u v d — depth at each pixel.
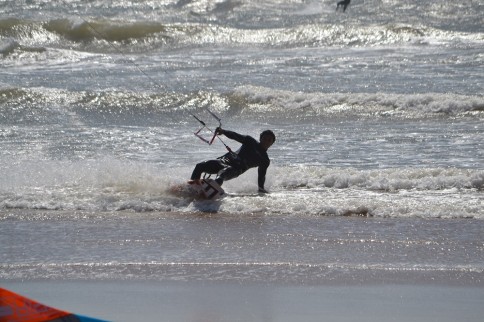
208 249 33.59
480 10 124.81
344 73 87.06
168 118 70.38
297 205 41.31
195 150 56.97
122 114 71.44
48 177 47.31
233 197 43.56
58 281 28.91
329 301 26.69
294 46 103.25
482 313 25.44
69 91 76.06
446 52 96.75
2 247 33.97
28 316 18.64
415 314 25.30
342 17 123.69
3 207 41.72
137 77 85.56
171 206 41.75
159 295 27.19
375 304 26.38
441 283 28.98
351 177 47.31
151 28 107.62
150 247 33.94
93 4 133.62
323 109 73.19
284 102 74.81
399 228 37.38
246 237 35.62
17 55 95.50
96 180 46.59
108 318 24.58
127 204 41.84
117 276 29.55
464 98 72.88
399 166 52.09
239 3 131.88
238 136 45.12
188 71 88.69
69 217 39.59
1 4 130.88
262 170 44.72
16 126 65.31
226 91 78.44
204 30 107.69
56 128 64.75
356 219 39.28
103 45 104.88
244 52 100.00
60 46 104.81
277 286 28.39
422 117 70.19
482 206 41.19
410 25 108.69
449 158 54.12
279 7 131.12
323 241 34.97
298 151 56.75
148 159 53.75
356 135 62.62
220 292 27.61
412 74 86.00
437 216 39.78
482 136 61.38
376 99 74.00
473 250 33.69
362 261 31.83
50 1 134.38
